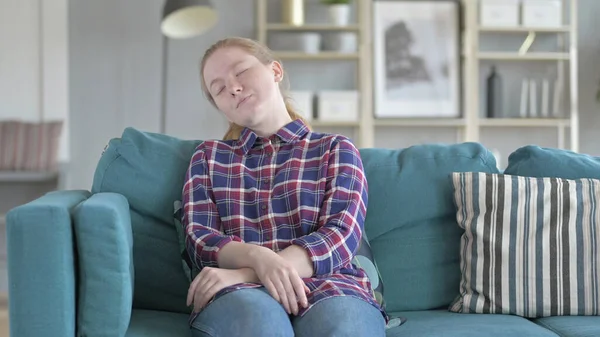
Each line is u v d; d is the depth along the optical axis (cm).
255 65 178
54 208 140
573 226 172
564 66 466
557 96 462
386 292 182
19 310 138
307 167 171
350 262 167
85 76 450
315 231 165
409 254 184
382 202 185
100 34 450
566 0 468
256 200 169
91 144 451
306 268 154
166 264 177
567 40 466
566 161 186
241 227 167
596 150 470
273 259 150
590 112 469
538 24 452
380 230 184
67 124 441
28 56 436
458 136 472
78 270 147
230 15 458
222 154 176
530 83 464
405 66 460
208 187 172
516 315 170
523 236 173
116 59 452
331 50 447
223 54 179
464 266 177
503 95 467
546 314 170
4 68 434
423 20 462
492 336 149
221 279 149
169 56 455
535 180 178
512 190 177
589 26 468
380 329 145
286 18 444
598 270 170
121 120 453
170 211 179
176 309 176
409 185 186
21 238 138
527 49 468
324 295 148
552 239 172
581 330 155
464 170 188
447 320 164
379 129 471
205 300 147
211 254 158
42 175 406
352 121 444
